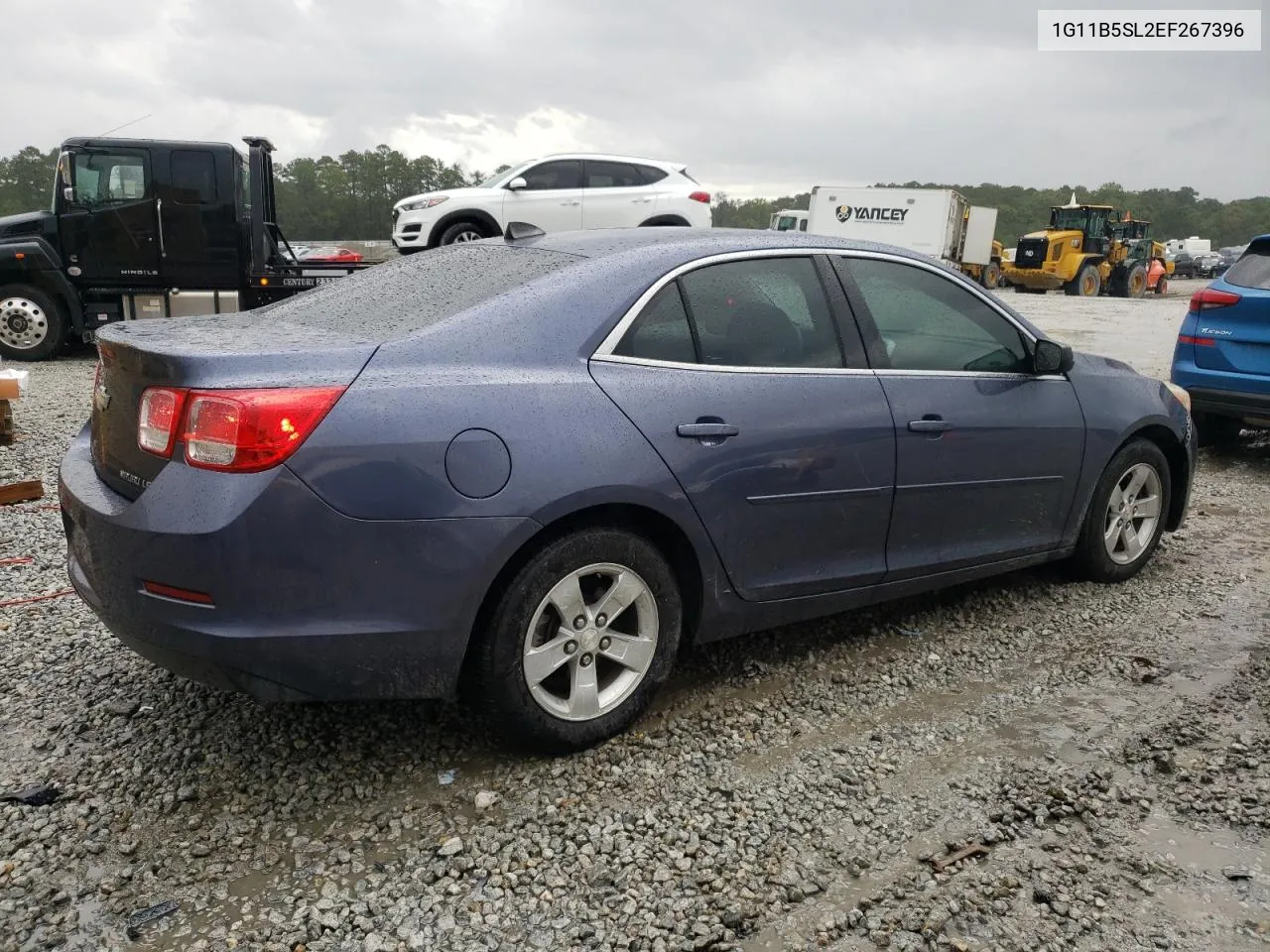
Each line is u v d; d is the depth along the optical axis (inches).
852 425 140.2
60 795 113.7
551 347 118.6
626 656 124.5
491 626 112.5
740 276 137.0
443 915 95.5
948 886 101.0
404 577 105.7
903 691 145.3
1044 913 97.0
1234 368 298.7
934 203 1298.0
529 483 110.5
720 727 132.7
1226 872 103.4
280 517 100.3
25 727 128.7
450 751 124.9
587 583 122.6
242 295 502.9
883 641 163.3
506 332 117.3
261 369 104.0
